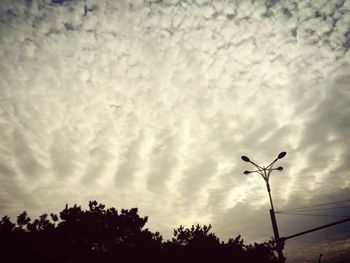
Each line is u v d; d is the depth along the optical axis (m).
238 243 24.14
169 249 22.39
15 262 16.98
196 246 22.44
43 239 18.69
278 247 14.17
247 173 16.56
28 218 19.62
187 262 22.11
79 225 20.48
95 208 22.56
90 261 19.83
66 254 19.25
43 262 17.78
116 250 20.86
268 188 15.97
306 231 14.17
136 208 22.88
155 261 20.81
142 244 21.08
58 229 20.03
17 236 17.62
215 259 22.20
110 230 21.11
